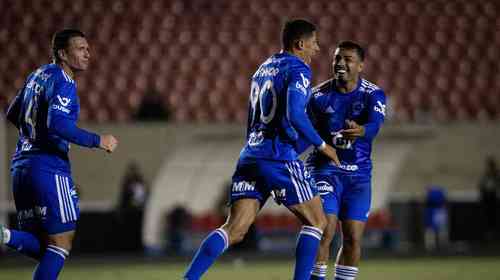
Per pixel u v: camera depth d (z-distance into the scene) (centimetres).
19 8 8638
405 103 8169
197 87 8100
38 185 2592
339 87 3009
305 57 2712
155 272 4991
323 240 2920
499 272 4662
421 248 6531
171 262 5706
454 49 8675
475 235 6956
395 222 6812
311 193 2653
